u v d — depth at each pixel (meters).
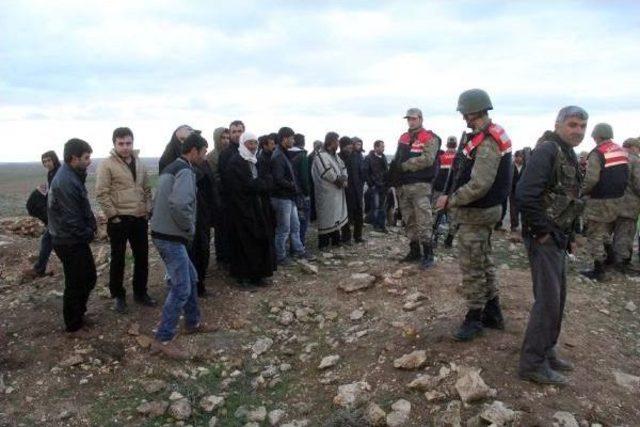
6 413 4.23
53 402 4.39
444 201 4.51
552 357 4.18
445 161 9.46
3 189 35.59
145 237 5.84
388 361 4.57
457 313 5.19
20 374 4.73
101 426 4.12
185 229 4.88
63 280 7.00
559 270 3.84
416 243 7.04
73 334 5.29
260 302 6.14
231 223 6.43
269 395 4.55
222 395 4.54
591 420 3.62
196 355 5.05
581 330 5.04
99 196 5.46
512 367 4.14
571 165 3.79
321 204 8.33
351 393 4.22
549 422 3.55
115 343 5.17
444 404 3.90
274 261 6.73
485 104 4.20
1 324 5.64
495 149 4.18
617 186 6.96
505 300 5.47
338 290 6.34
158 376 4.75
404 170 6.70
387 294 6.05
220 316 5.78
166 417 4.24
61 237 5.04
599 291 6.59
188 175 4.84
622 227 7.63
